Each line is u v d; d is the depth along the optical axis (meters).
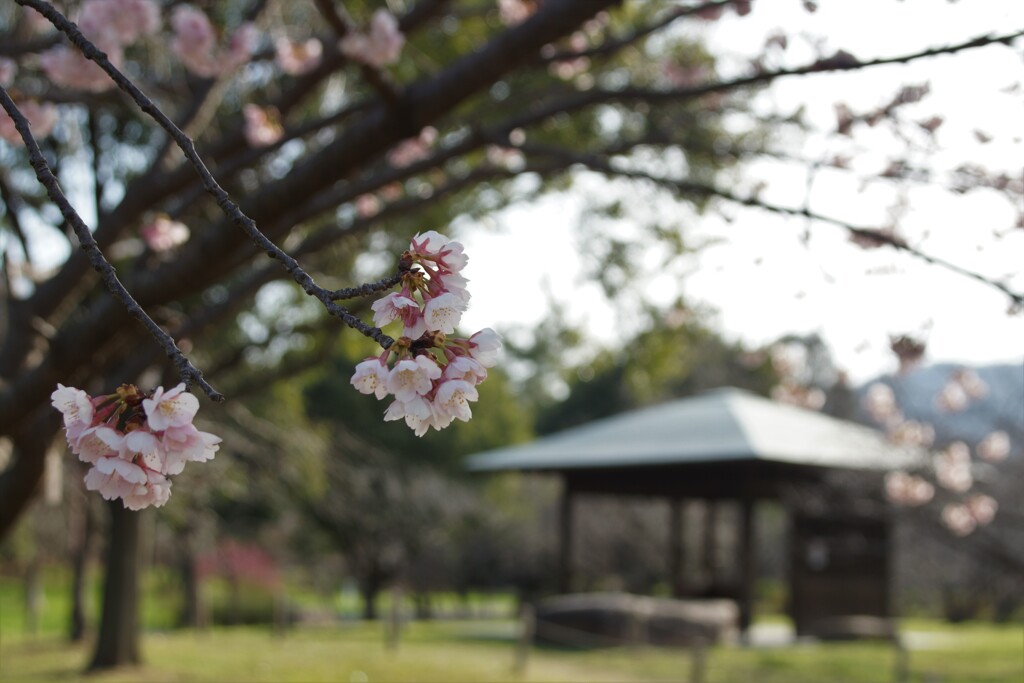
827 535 17.44
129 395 1.58
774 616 24.75
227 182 5.66
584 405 34.59
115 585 12.59
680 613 16.70
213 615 20.47
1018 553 9.53
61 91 5.32
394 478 23.39
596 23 6.22
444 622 22.70
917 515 9.28
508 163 7.88
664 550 26.23
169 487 1.58
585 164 4.79
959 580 19.95
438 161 4.92
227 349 10.85
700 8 4.70
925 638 17.28
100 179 7.16
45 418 4.98
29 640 15.92
